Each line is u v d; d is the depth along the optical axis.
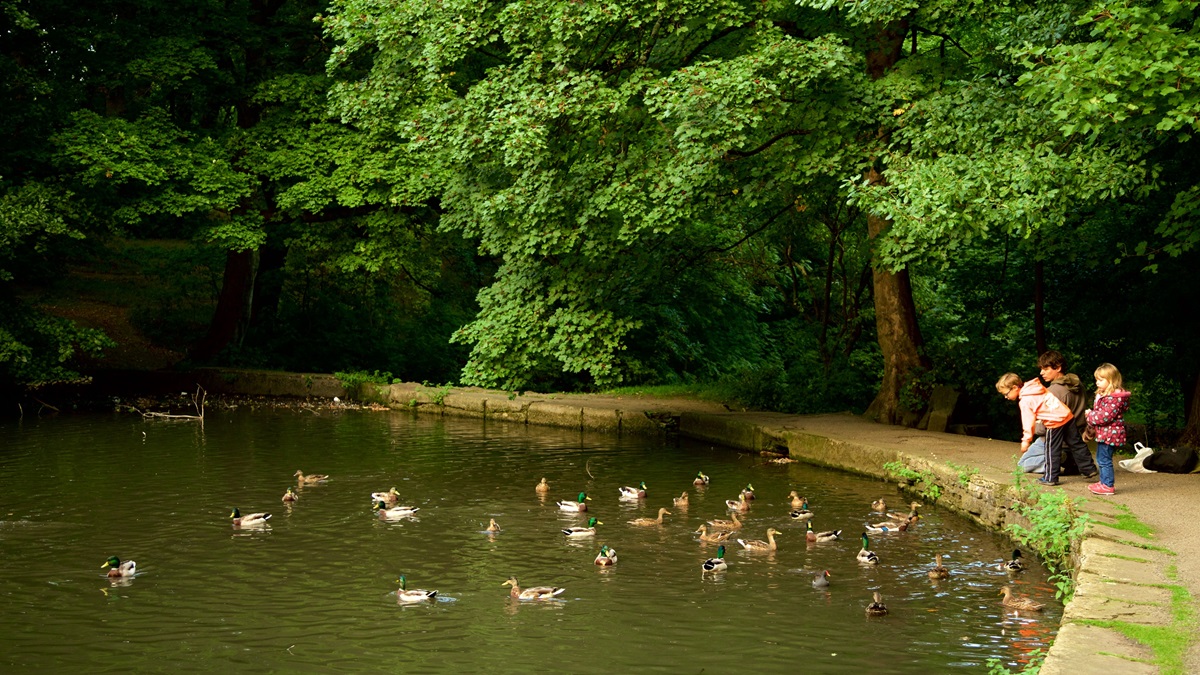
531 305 21.69
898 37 21.33
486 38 20.73
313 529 15.79
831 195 22.44
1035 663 9.70
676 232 23.09
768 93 17.66
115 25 30.16
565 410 28.02
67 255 30.36
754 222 28.84
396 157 30.92
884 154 18.47
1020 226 15.35
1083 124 12.47
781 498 17.89
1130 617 8.12
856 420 23.66
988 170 15.59
